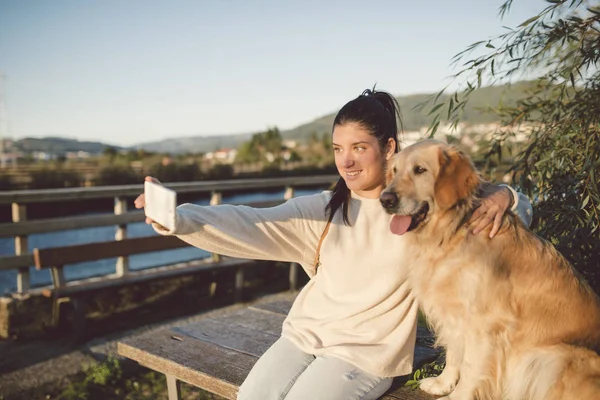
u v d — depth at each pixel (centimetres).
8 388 362
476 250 200
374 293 201
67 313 481
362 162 203
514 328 200
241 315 312
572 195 265
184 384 390
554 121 290
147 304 547
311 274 227
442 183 202
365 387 194
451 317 206
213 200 639
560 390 193
